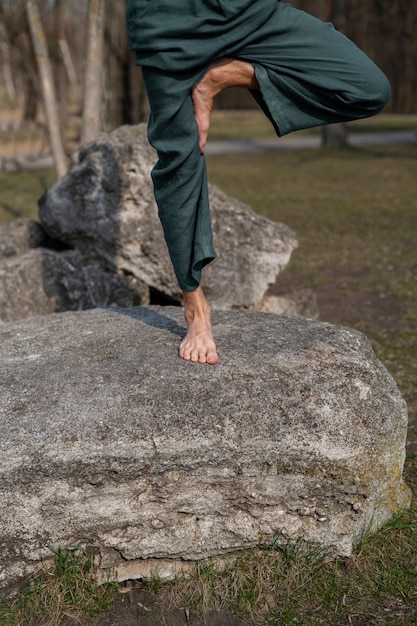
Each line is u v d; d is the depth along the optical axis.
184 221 2.68
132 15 2.48
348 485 2.54
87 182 4.73
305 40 2.52
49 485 2.40
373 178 12.55
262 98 2.66
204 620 2.42
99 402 2.55
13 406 2.56
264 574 2.54
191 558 2.57
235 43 2.49
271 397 2.58
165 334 3.15
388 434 2.66
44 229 5.14
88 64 6.52
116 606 2.48
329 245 8.05
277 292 6.23
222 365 2.75
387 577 2.56
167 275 4.61
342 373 2.73
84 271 4.63
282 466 2.49
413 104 24.00
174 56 2.44
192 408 2.52
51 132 7.80
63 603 2.43
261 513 2.54
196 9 2.41
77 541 2.48
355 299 6.14
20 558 2.46
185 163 2.59
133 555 2.52
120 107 10.30
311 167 14.02
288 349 2.87
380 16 21.92
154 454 2.41
